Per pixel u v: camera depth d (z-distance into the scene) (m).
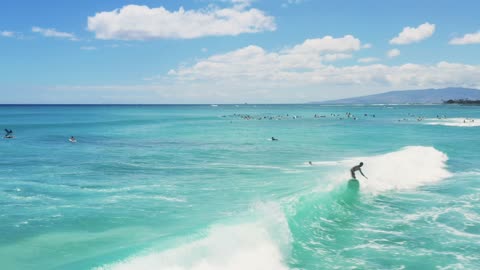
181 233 10.82
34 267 9.24
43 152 32.62
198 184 19.23
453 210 15.95
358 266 10.45
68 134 52.06
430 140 44.59
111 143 40.75
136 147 36.91
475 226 13.91
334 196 16.91
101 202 15.55
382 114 142.88
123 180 20.34
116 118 105.31
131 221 12.93
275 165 25.45
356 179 20.30
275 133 55.94
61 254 10.07
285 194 16.56
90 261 9.10
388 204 16.83
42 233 11.73
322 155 30.84
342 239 12.47
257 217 12.69
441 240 12.48
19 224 12.61
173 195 16.83
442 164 27.28
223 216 13.34
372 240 12.42
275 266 10.28
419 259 10.95
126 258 9.09
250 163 26.39
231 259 10.05
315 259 10.85
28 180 20.22
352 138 47.31
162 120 96.75
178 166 25.19
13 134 51.38
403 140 44.59
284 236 11.90
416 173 23.34
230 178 20.81
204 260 9.69
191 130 61.97
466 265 10.59
